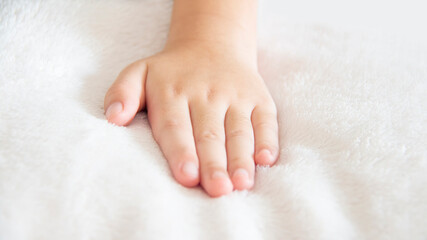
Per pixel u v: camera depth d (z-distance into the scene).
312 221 0.20
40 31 0.26
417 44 0.29
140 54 0.28
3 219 0.19
